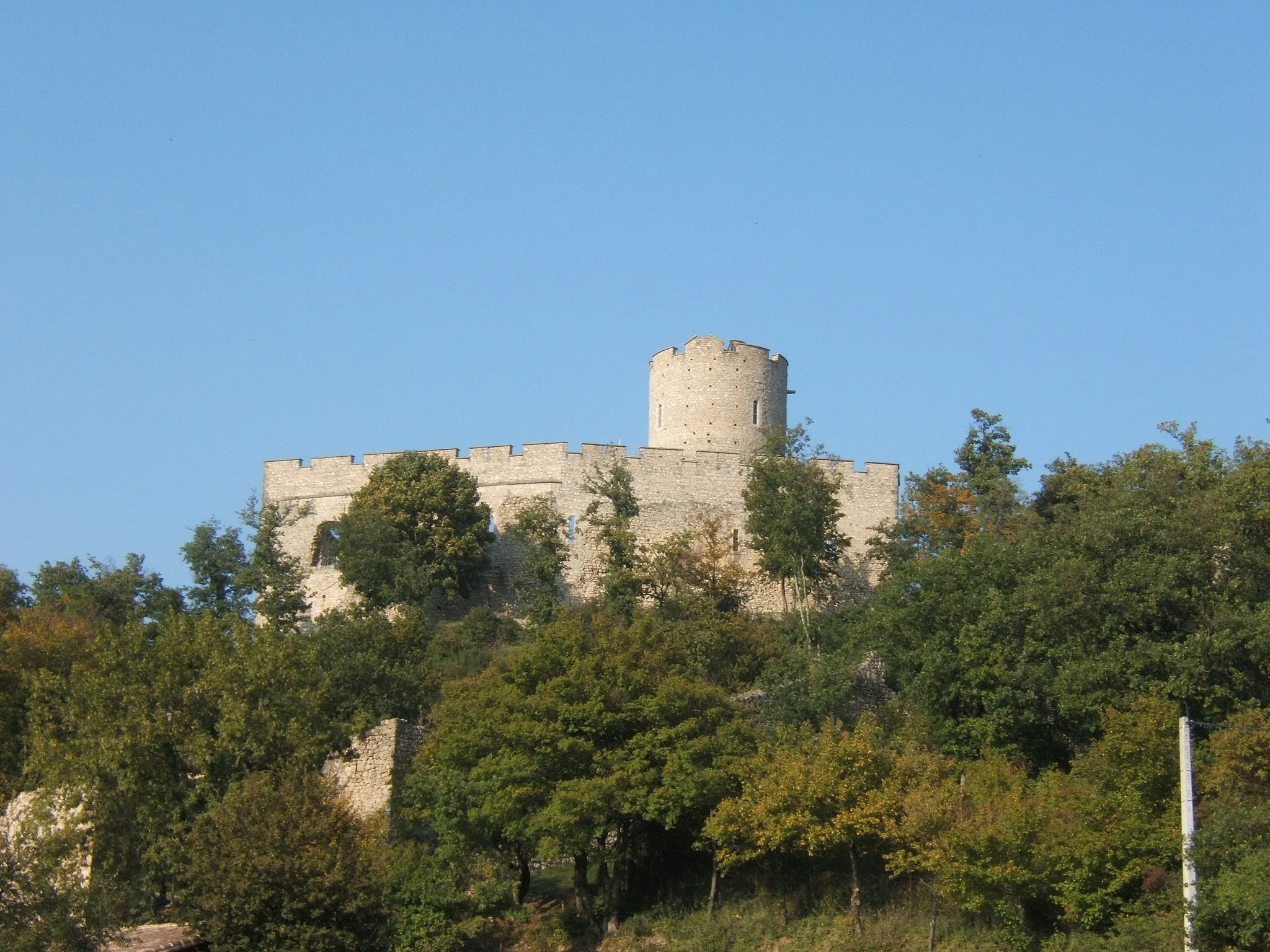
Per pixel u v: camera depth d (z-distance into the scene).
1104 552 97.88
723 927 81.19
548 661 89.44
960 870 75.12
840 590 152.00
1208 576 94.69
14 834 77.44
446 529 148.25
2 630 112.44
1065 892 74.81
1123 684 89.12
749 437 161.62
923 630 102.19
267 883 71.69
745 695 102.88
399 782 89.81
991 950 75.06
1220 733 81.38
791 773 80.75
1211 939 68.19
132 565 146.38
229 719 81.31
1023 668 92.50
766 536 141.75
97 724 82.19
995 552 104.25
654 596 141.25
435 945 77.94
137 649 86.56
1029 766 92.06
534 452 158.62
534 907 86.81
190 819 80.12
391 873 79.50
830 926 79.75
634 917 83.31
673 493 156.75
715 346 163.12
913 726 93.75
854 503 156.62
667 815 82.44
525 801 84.25
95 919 68.75
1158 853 74.50
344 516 153.38
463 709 90.19
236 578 143.38
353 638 115.50
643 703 86.50
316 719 85.19
